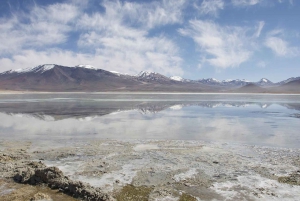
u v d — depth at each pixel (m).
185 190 10.23
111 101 62.88
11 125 25.52
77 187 10.04
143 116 32.84
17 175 11.41
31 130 22.83
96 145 17.25
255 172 12.13
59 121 28.31
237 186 10.59
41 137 19.92
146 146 17.06
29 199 9.49
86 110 40.22
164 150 16.00
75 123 26.88
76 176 11.60
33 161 13.60
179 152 15.53
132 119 29.97
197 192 10.05
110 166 12.92
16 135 20.70
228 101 66.06
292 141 18.73
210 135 20.83
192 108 44.66
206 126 25.19
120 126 24.98
